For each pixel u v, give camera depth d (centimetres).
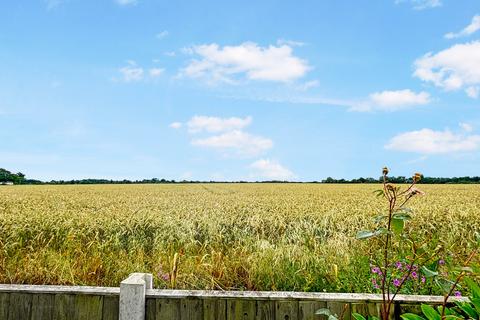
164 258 587
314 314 216
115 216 1074
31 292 226
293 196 2002
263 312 218
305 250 557
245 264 530
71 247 699
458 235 746
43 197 1966
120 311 214
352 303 216
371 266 388
